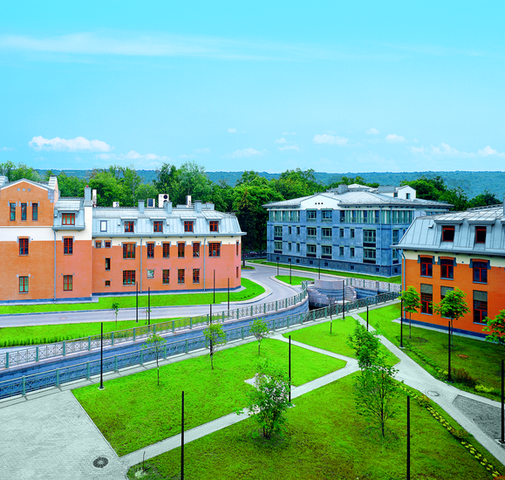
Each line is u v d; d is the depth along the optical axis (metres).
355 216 73.44
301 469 17.84
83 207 47.88
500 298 35.31
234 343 35.69
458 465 18.25
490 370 29.45
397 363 30.98
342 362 30.88
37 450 19.05
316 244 80.75
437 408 23.64
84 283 48.16
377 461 18.47
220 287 57.09
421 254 41.06
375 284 61.22
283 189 136.75
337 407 23.52
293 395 25.00
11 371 26.11
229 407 23.44
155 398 24.50
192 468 17.77
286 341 36.16
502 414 20.45
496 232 35.94
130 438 20.14
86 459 18.36
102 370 28.44
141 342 32.59
